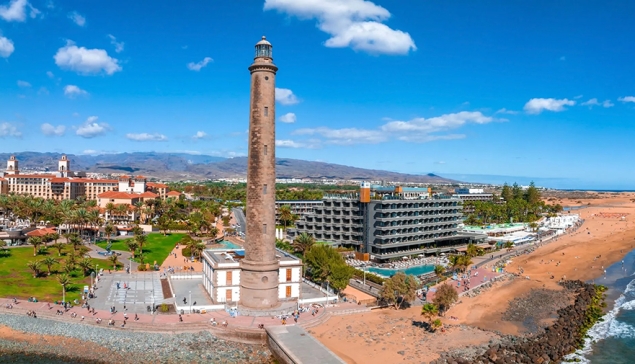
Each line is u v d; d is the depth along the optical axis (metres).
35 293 114.00
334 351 85.00
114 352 84.50
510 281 152.75
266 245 103.88
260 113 101.00
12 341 87.69
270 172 103.06
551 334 99.56
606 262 193.75
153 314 99.69
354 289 131.38
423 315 99.31
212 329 92.00
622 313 122.75
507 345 92.06
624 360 90.50
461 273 161.75
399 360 82.06
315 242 170.00
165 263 163.62
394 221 191.00
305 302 110.56
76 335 89.75
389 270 170.62
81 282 127.81
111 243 194.25
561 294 137.50
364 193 192.12
